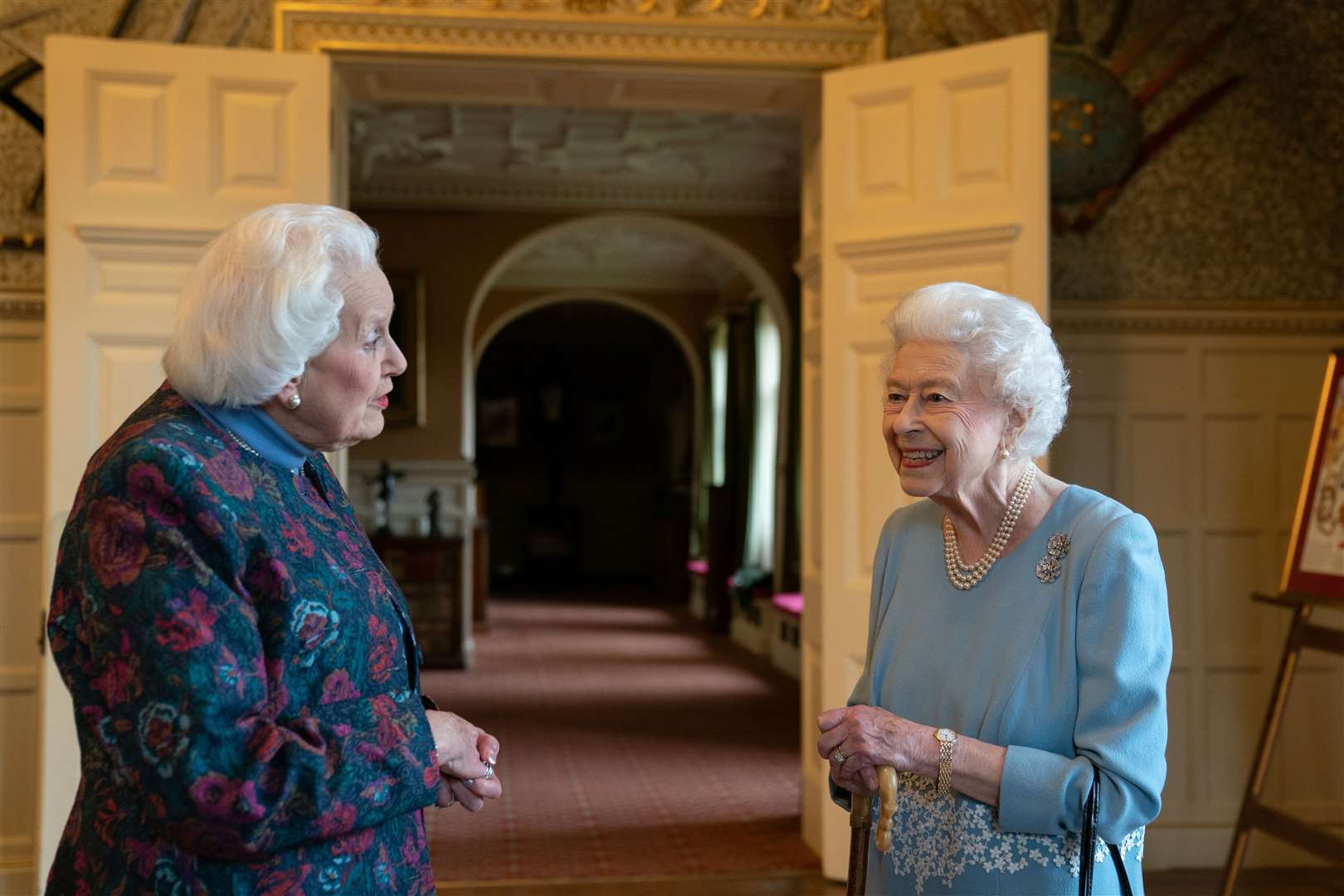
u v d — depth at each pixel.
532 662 9.71
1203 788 4.59
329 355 1.52
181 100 3.84
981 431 1.72
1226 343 4.65
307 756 1.34
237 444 1.49
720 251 9.79
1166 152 4.62
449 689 8.36
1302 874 4.48
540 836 4.86
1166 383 4.63
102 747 1.36
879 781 1.68
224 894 1.36
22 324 4.17
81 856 1.39
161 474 1.35
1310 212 4.66
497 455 17.50
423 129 7.71
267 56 3.90
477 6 4.25
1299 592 3.78
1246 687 4.62
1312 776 4.60
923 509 1.95
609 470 17.72
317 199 3.92
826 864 4.27
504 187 9.12
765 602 10.02
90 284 3.77
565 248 11.58
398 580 9.07
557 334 17.53
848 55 4.39
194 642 1.30
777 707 7.81
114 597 1.32
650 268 12.68
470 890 4.21
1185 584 4.62
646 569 17.67
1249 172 4.64
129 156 3.81
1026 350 1.72
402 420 9.14
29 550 4.15
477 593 11.48
